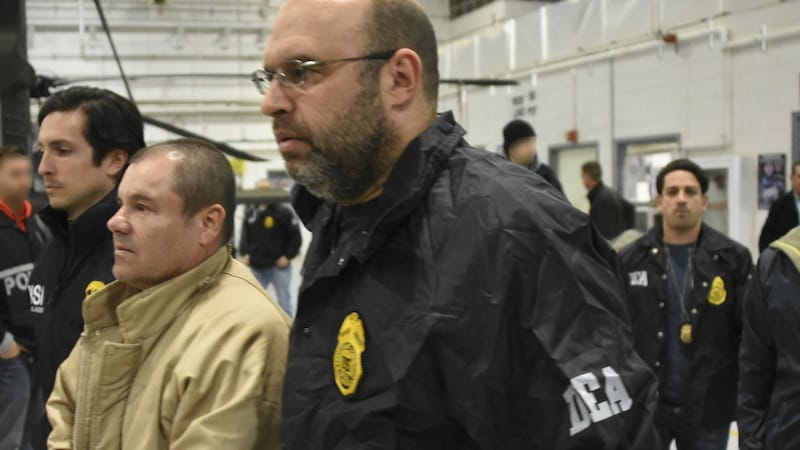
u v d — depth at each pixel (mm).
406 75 933
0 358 2859
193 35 10039
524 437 834
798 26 4684
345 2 908
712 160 5266
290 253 6449
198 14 9906
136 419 1150
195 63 10094
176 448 1078
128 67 9805
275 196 4246
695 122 5516
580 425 790
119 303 1266
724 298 2225
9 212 2910
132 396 1177
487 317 836
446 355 840
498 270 844
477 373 828
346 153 919
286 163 958
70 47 9484
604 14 6387
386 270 909
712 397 2221
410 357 849
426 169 921
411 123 947
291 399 959
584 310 841
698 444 2234
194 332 1169
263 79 960
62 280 1510
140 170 1220
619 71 6262
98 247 1494
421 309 861
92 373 1200
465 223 880
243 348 1145
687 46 5566
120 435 1178
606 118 6426
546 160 7227
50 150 1515
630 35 6109
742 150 5156
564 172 7164
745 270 2242
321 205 1115
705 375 2223
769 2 4883
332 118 908
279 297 6469
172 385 1131
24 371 2941
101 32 9602
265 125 10625
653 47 5848
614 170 6336
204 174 1237
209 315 1182
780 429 1663
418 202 914
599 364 820
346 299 937
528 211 863
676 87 5676
